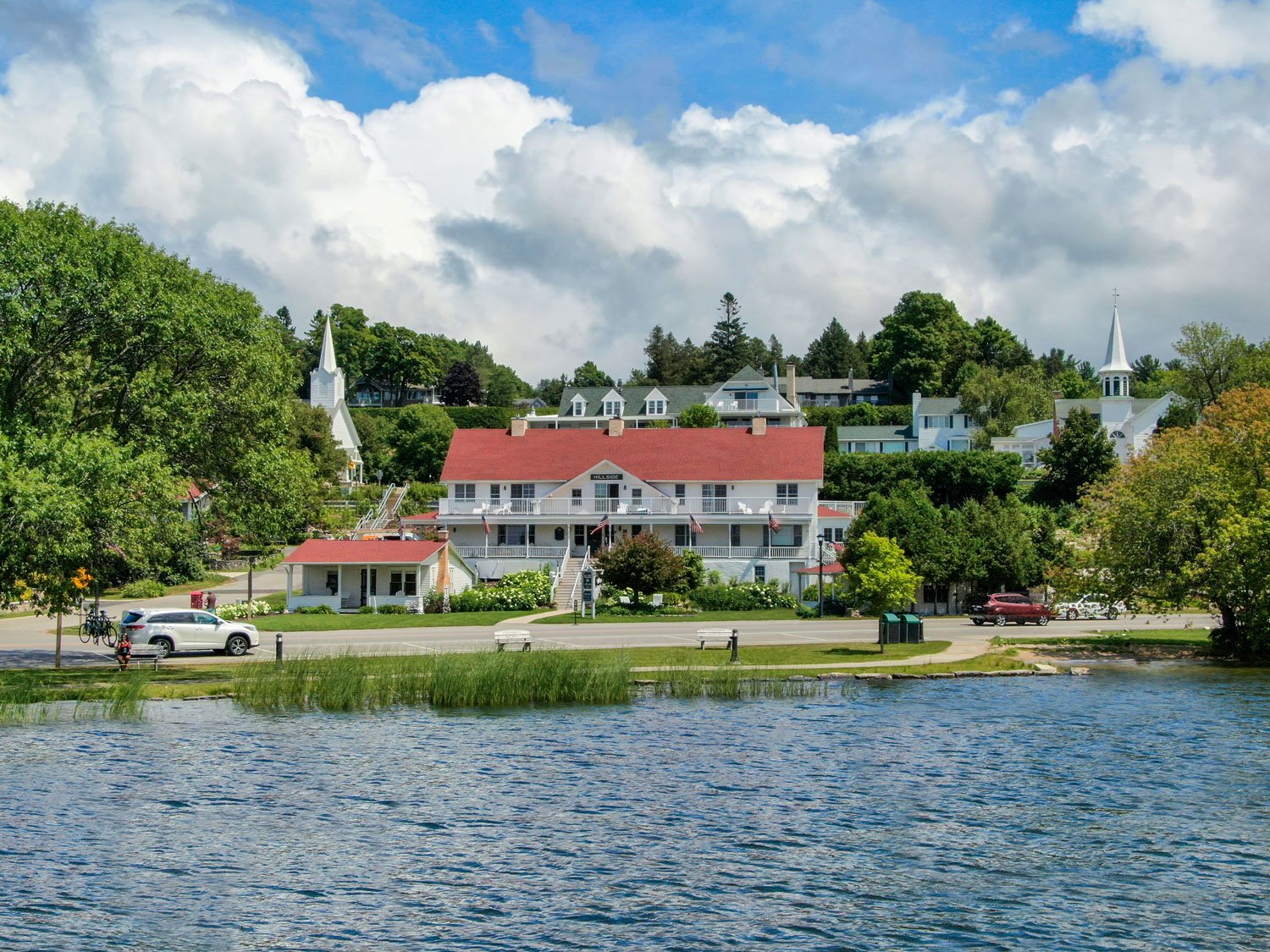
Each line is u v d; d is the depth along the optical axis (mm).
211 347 53844
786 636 64062
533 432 98438
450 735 40594
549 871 26781
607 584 79625
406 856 27781
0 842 28391
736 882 26062
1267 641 57750
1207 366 123562
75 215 55375
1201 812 31078
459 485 93062
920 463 117375
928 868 26922
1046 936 23156
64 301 49469
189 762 36375
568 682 47469
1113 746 38562
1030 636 65562
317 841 28797
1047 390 159375
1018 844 28609
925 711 44875
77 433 49938
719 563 86750
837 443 142500
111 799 32156
